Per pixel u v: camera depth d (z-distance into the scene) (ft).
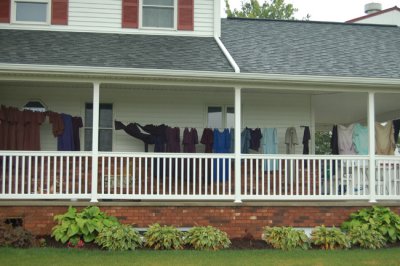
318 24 53.11
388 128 43.32
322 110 53.21
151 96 44.01
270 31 49.65
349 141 42.37
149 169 41.96
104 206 35.70
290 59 42.04
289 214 37.19
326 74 38.88
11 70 34.68
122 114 43.60
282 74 36.47
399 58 44.65
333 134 43.09
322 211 37.52
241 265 28.86
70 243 33.12
